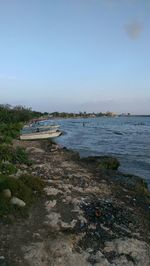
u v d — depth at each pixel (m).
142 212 13.09
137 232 10.73
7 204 11.09
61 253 8.70
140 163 28.86
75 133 69.00
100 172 20.70
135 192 16.41
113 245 9.49
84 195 14.23
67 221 10.90
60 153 29.06
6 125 59.59
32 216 11.02
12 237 9.40
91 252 8.97
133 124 131.75
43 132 48.12
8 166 17.06
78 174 18.91
